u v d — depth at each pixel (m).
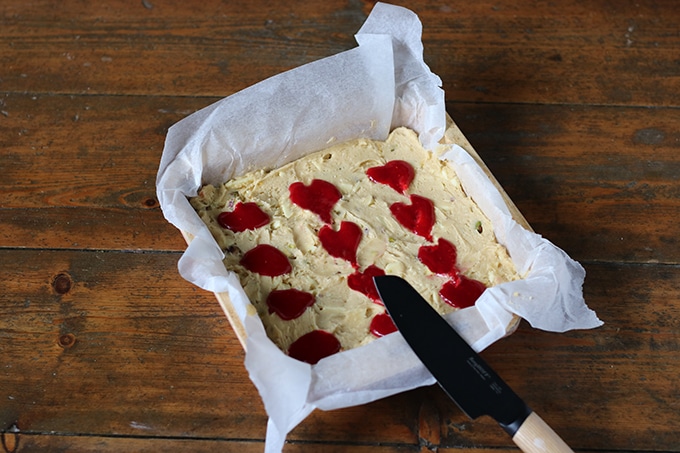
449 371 0.80
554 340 0.91
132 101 1.09
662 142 1.08
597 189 1.03
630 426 0.86
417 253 0.92
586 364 0.90
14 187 1.01
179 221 0.90
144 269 0.95
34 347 0.89
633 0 1.21
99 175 1.03
